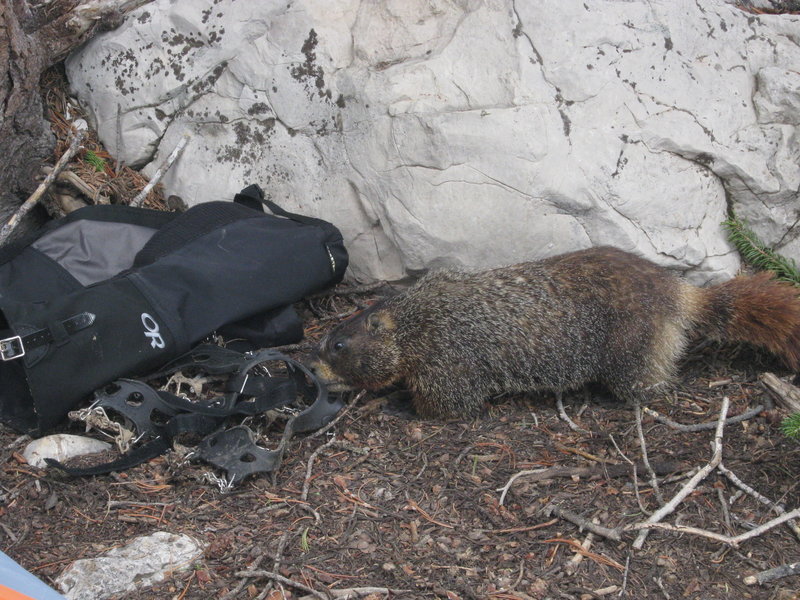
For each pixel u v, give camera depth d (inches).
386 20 58.9
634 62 56.7
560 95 56.1
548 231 56.8
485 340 53.4
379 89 57.6
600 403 54.4
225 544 44.4
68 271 53.4
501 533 45.3
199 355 51.8
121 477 48.0
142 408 49.2
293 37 59.2
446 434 52.4
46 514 46.2
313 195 60.1
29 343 47.9
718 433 48.2
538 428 52.4
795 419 45.9
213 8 60.1
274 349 55.6
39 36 59.2
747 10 63.2
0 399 51.5
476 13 57.1
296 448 50.6
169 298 50.6
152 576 42.9
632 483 47.6
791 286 56.0
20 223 59.8
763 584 42.6
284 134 60.1
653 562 43.8
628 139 56.4
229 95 60.6
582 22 56.1
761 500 46.0
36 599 37.9
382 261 60.2
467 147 56.2
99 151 62.7
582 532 45.2
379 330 54.4
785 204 58.0
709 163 57.6
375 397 56.1
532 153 55.7
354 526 45.7
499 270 55.2
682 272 58.3
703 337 57.1
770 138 57.9
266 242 54.2
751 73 59.1
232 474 47.4
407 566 43.7
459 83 56.6
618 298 52.9
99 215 54.9
